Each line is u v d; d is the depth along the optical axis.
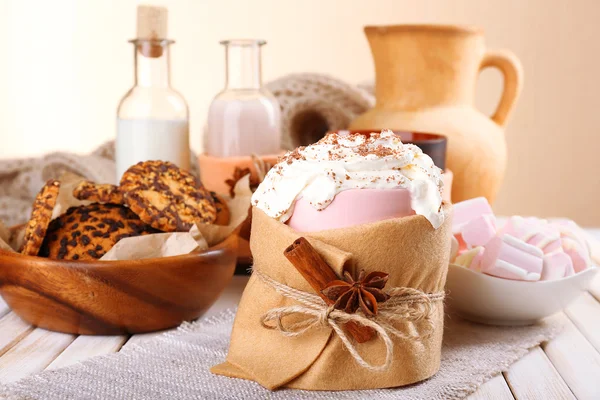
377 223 0.73
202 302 0.84
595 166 1.40
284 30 1.36
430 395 0.73
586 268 0.85
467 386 0.74
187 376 0.75
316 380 0.73
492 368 0.77
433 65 1.07
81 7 1.37
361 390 0.73
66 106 1.40
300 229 0.75
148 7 1.02
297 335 0.73
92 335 0.83
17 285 0.80
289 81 1.30
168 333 0.82
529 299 0.83
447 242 0.76
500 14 1.35
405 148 0.76
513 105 1.13
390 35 1.08
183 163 1.04
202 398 0.72
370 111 1.11
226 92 1.03
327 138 0.77
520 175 1.42
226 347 0.80
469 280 0.83
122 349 0.79
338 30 1.36
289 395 0.73
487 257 0.84
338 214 0.74
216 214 0.89
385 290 0.73
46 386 0.73
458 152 1.06
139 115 1.02
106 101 1.40
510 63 1.11
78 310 0.80
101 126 1.41
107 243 0.83
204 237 0.86
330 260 0.72
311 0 1.35
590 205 1.42
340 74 1.37
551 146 1.40
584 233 1.14
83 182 0.86
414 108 1.08
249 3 1.36
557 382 0.76
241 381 0.74
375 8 1.35
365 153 0.75
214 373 0.75
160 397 0.72
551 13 1.34
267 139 1.02
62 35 1.38
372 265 0.73
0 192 1.37
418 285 0.74
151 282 0.80
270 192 0.75
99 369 0.75
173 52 1.37
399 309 0.73
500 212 1.44
